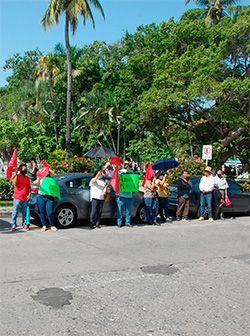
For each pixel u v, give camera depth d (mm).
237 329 4738
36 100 42125
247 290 6223
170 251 8805
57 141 42531
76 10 26047
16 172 10859
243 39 26422
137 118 33125
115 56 39938
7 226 11680
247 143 31672
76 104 43156
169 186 14898
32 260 7684
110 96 39156
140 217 12828
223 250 9062
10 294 5770
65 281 6438
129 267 7395
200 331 4664
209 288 6285
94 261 7750
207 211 14109
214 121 28797
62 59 42531
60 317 5000
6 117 42625
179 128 36125
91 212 11562
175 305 5504
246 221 13914
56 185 11000
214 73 26391
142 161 35500
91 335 4500
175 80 26828
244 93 25844
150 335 4523
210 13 36406
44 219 11023
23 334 4500
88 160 19344
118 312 5207
